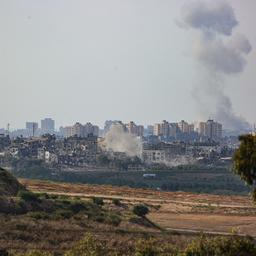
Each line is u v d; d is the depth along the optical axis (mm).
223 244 124750
